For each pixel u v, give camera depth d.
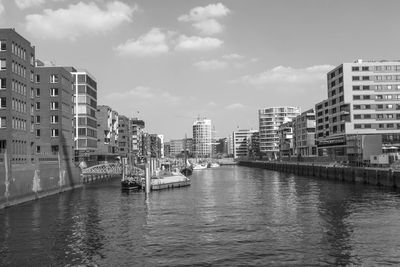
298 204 68.19
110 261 35.50
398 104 162.12
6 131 78.19
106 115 186.50
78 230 48.12
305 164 171.00
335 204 66.69
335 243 40.06
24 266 34.25
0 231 47.59
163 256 36.78
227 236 44.03
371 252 36.69
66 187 103.31
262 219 54.00
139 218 56.72
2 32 79.50
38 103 113.75
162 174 119.38
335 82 174.25
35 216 58.62
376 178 97.75
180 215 58.91
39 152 112.44
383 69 163.50
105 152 185.75
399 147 146.88
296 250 37.84
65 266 34.19
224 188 105.50
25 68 87.69
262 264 33.97
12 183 70.81
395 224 48.22
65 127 117.94
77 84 151.50
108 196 88.25
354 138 151.25
